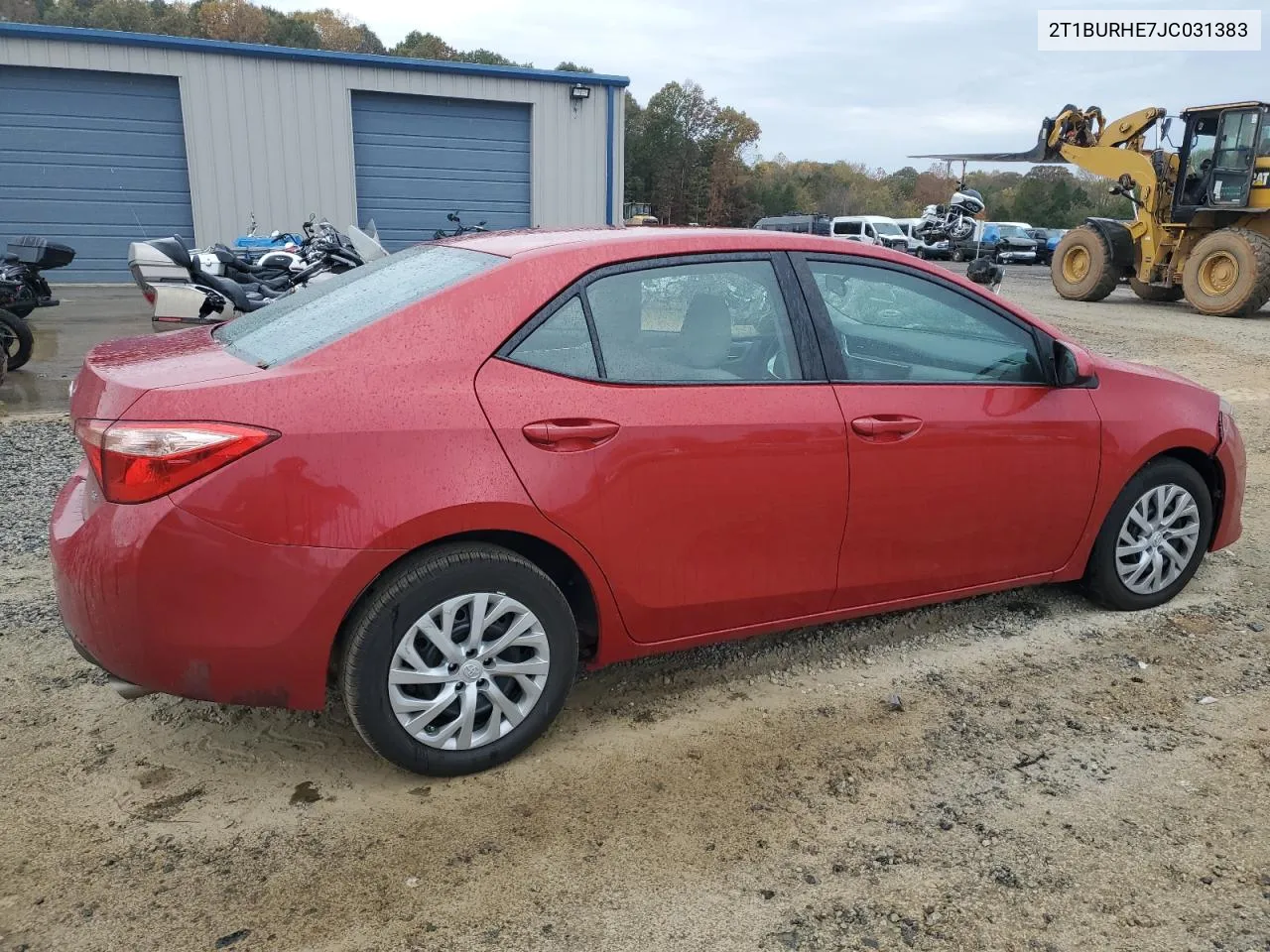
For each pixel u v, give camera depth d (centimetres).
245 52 1549
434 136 1698
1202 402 403
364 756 292
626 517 284
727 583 308
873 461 320
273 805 267
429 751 272
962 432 335
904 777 287
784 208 7975
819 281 324
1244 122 1572
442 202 1733
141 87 1538
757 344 310
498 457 263
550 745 301
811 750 301
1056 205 6406
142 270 761
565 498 272
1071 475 364
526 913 229
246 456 241
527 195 1786
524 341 275
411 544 255
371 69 1623
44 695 321
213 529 239
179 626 242
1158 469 390
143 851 247
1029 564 371
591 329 286
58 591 263
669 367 296
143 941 217
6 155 1504
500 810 267
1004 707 329
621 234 310
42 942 215
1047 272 3203
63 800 266
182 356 285
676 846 254
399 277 314
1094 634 387
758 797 276
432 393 260
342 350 260
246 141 1588
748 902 233
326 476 246
